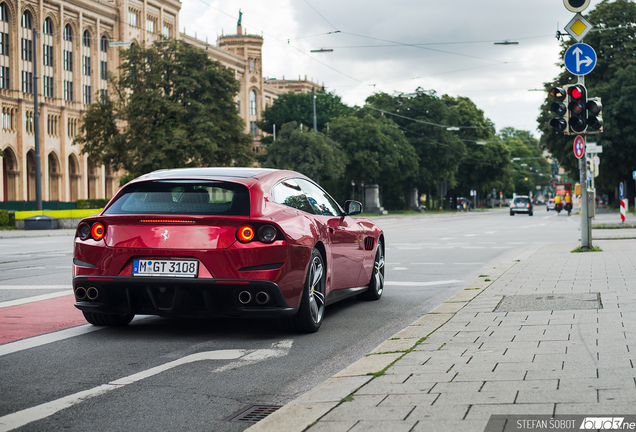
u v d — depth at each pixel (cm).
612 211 6119
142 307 642
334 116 8981
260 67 11144
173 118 4750
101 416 413
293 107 8988
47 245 2278
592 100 1434
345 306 870
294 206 700
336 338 662
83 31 7562
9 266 1433
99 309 650
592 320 641
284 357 579
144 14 8388
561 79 5212
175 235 623
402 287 1057
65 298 928
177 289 620
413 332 629
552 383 419
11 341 641
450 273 1256
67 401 445
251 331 698
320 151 5916
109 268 637
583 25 1407
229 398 453
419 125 7906
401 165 7400
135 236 632
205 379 503
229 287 612
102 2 7775
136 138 4719
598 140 4909
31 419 407
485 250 1834
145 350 605
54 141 7100
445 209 10294
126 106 4794
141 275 628
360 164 6894
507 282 990
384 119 7625
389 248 1922
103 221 646
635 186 5597
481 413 364
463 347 548
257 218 623
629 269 1092
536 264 1251
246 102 10881
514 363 479
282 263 623
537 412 361
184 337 666
